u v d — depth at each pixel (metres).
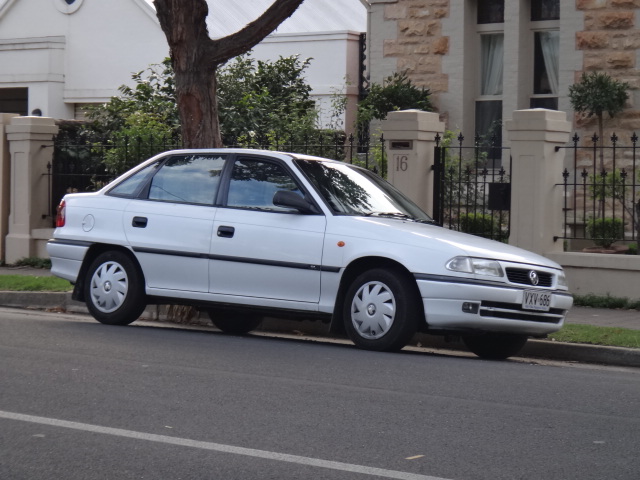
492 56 21.25
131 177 12.09
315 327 12.69
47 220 18.78
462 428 6.98
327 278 10.57
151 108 20.53
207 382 8.34
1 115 18.69
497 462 6.15
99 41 28.36
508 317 10.20
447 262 10.07
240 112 20.75
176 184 11.75
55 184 18.84
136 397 7.71
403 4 21.48
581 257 14.35
